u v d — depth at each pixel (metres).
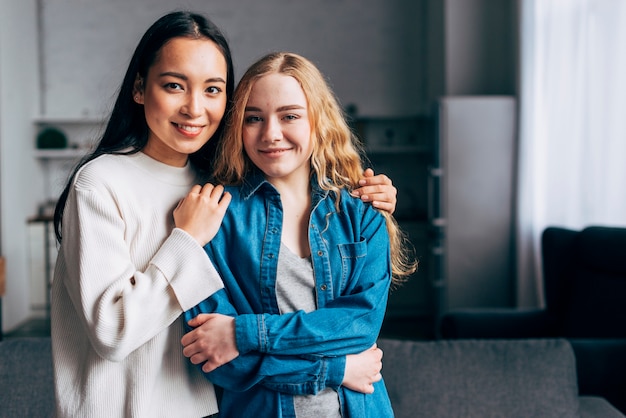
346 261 1.34
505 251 5.05
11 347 1.96
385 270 1.37
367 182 1.45
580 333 3.12
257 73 1.29
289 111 1.29
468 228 5.05
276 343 1.21
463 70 5.49
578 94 4.21
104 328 1.17
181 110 1.25
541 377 1.98
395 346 2.08
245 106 1.30
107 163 1.29
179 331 1.31
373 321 1.30
